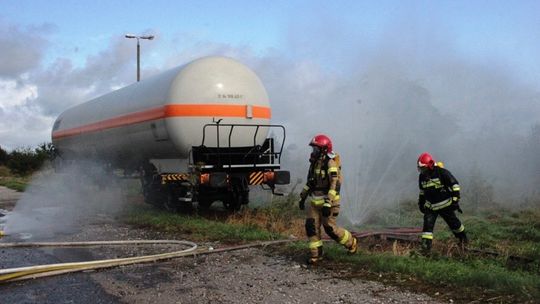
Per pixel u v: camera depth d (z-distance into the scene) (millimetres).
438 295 5305
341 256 6984
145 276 6480
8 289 5977
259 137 12016
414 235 9008
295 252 7547
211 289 5828
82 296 5676
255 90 11898
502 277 5523
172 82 11586
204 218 11102
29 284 6180
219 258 7418
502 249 7609
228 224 10023
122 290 5875
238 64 12070
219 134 11500
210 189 12305
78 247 8594
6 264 7324
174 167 12242
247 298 5445
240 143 11773
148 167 13828
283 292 5613
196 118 11312
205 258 7445
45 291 5883
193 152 11531
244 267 6828
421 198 7676
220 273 6543
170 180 11906
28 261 7516
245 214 11203
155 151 12758
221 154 11594
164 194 12953
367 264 6559
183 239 9148
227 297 5504
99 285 6102
